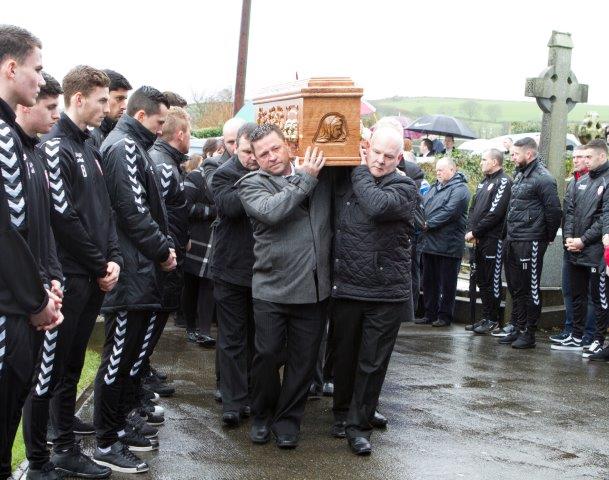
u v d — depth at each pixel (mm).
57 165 4191
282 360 5195
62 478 4406
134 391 5180
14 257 3418
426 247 9867
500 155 9414
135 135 4875
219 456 4973
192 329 8500
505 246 8883
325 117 4988
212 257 5754
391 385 6840
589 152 8258
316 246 5105
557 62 10359
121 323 4727
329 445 5234
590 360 8117
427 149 18234
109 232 4516
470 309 9883
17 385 3553
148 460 4871
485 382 7062
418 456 5051
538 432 5629
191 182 7887
